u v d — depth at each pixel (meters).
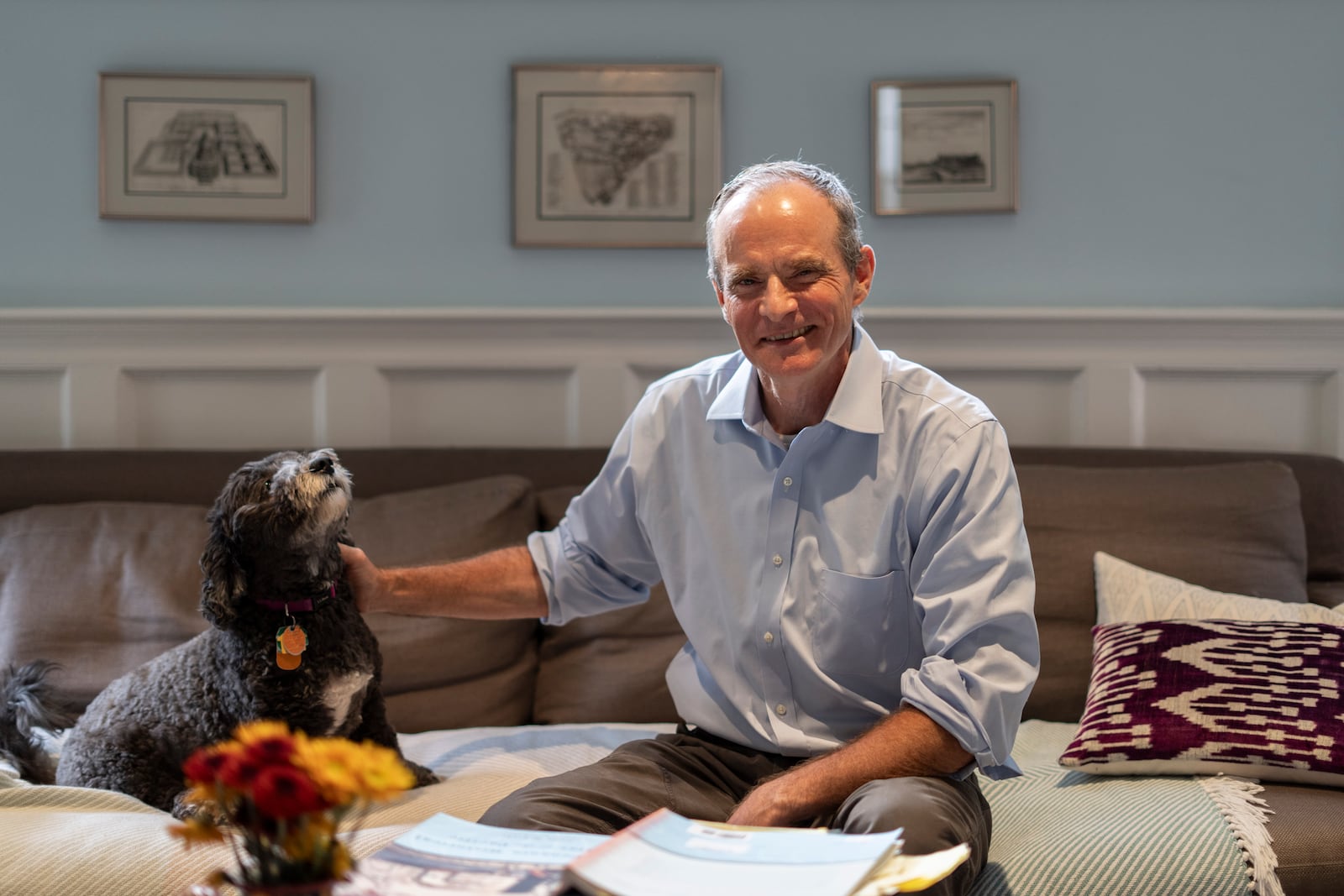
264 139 2.80
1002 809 1.72
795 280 1.58
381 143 2.84
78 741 1.85
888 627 1.64
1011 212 2.85
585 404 2.82
